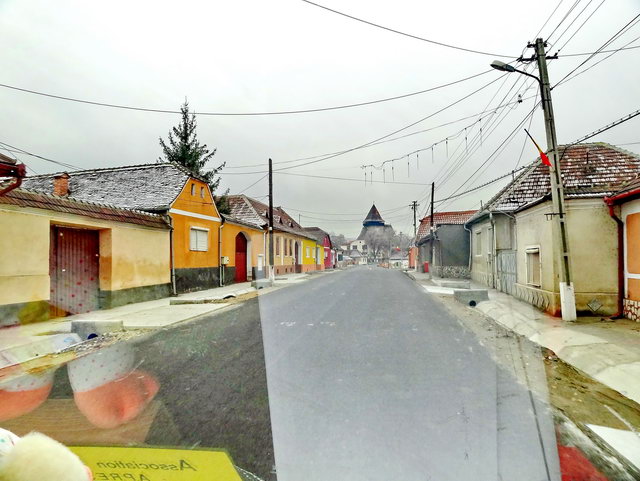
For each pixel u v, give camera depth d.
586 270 8.47
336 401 1.81
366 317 5.77
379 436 1.53
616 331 6.57
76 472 0.69
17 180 6.53
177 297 12.12
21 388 3.69
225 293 12.95
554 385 4.01
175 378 3.63
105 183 14.84
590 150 10.72
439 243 21.42
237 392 2.95
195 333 5.96
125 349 5.26
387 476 1.25
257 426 2.28
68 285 9.12
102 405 2.90
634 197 7.70
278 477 1.28
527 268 10.10
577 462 2.37
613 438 2.78
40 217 8.12
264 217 25.84
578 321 7.66
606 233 8.43
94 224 9.53
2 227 7.39
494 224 12.92
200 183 15.05
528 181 11.65
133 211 11.48
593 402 3.55
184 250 13.69
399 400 1.98
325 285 12.00
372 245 78.31
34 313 7.88
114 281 10.22
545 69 8.11
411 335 4.29
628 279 8.03
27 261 7.80
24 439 0.71
